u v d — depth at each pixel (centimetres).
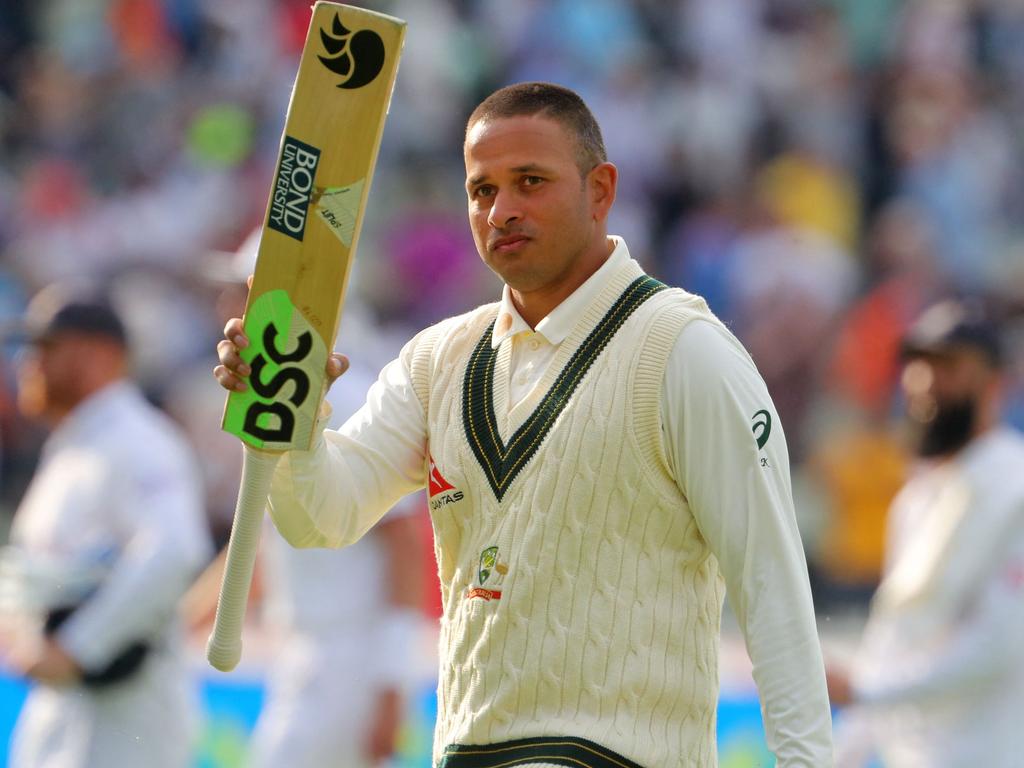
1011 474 1691
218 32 4566
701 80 4688
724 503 1010
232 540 1060
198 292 3962
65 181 4275
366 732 1825
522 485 1034
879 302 4131
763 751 2247
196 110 4431
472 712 1042
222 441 3391
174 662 1780
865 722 1792
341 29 1032
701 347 1019
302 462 1052
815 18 4925
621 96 4578
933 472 1797
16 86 4472
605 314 1051
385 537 1836
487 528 1047
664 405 1017
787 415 3944
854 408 3881
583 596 1019
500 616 1027
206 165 4356
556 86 1065
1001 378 1775
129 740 1734
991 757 1667
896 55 4925
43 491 1825
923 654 1700
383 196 4294
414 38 4509
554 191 1038
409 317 4097
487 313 1116
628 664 1016
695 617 1038
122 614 1717
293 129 1037
